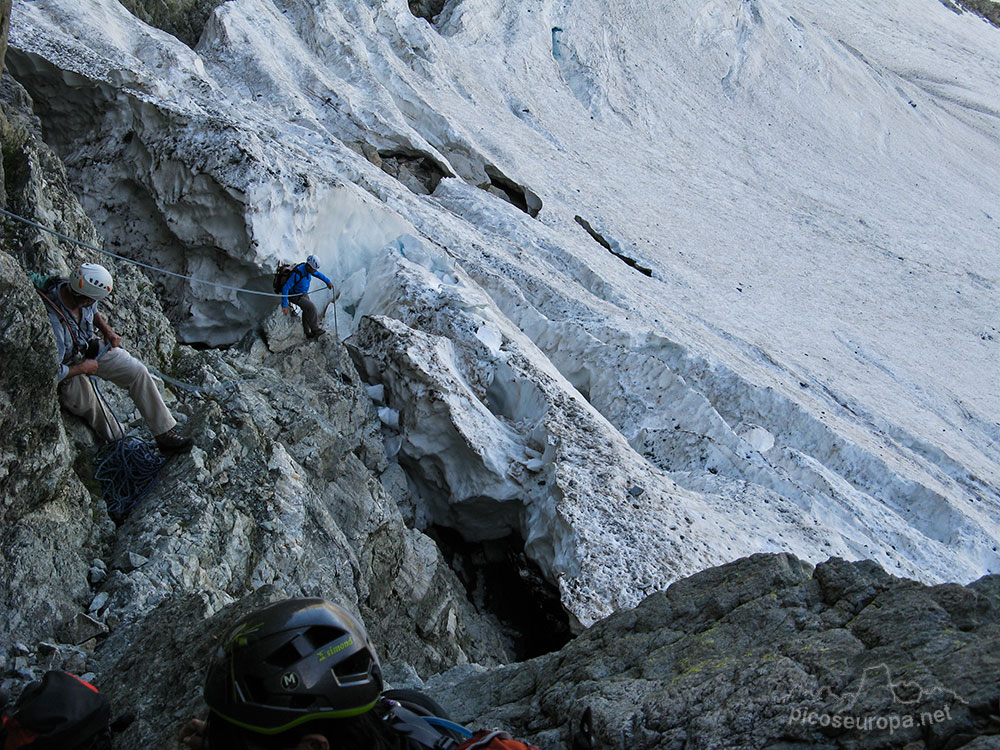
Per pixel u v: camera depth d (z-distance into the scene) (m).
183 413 8.89
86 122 15.46
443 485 13.12
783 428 21.64
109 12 23.16
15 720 3.63
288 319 12.27
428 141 32.47
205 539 7.18
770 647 3.92
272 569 7.68
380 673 2.36
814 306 37.06
